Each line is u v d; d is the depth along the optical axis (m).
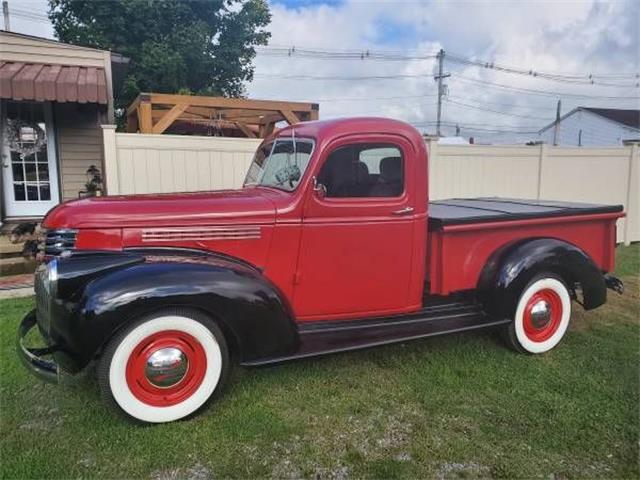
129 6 14.71
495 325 4.05
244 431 3.04
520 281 4.04
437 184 8.38
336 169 3.60
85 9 15.06
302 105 8.66
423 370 3.90
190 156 6.75
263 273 3.52
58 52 8.72
